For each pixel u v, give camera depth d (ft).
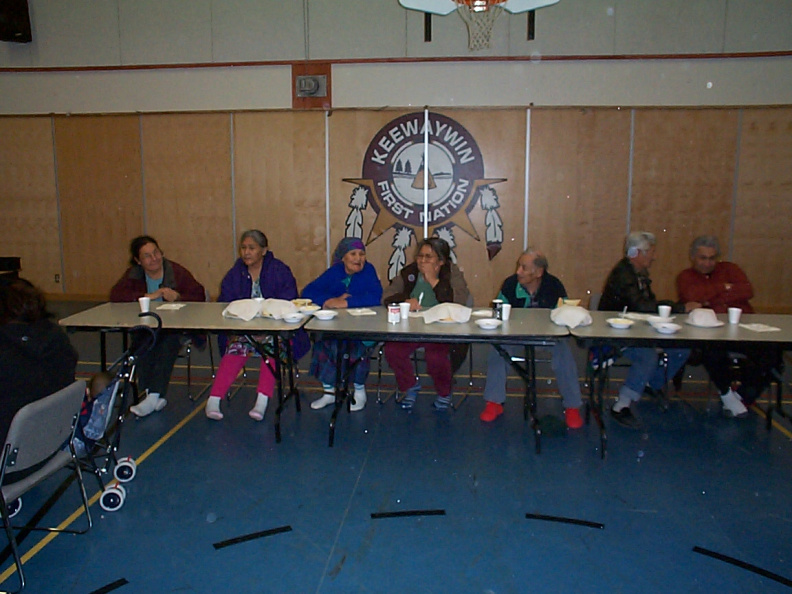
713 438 12.08
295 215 25.76
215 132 25.63
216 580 7.64
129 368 9.73
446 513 9.21
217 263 26.43
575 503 9.51
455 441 11.93
